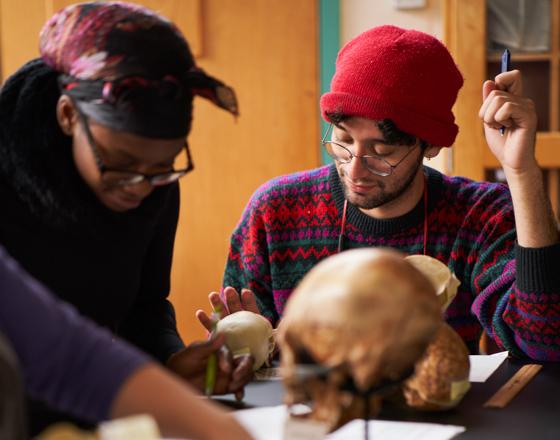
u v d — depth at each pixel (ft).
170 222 4.49
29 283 2.45
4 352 2.23
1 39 9.21
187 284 9.37
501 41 8.48
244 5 8.97
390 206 5.05
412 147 4.69
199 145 9.20
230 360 3.84
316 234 5.25
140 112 3.17
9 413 2.23
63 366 2.35
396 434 3.28
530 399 3.78
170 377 2.44
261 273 5.36
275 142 9.11
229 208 9.24
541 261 4.44
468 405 3.70
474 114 8.46
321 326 2.60
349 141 4.70
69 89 3.31
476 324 5.18
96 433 2.27
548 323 4.46
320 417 2.74
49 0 9.13
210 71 9.09
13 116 3.57
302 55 8.97
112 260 3.85
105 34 3.22
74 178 3.60
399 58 4.57
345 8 8.92
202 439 2.38
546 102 8.49
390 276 2.63
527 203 4.53
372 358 2.58
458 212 5.13
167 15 8.97
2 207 3.62
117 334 4.52
